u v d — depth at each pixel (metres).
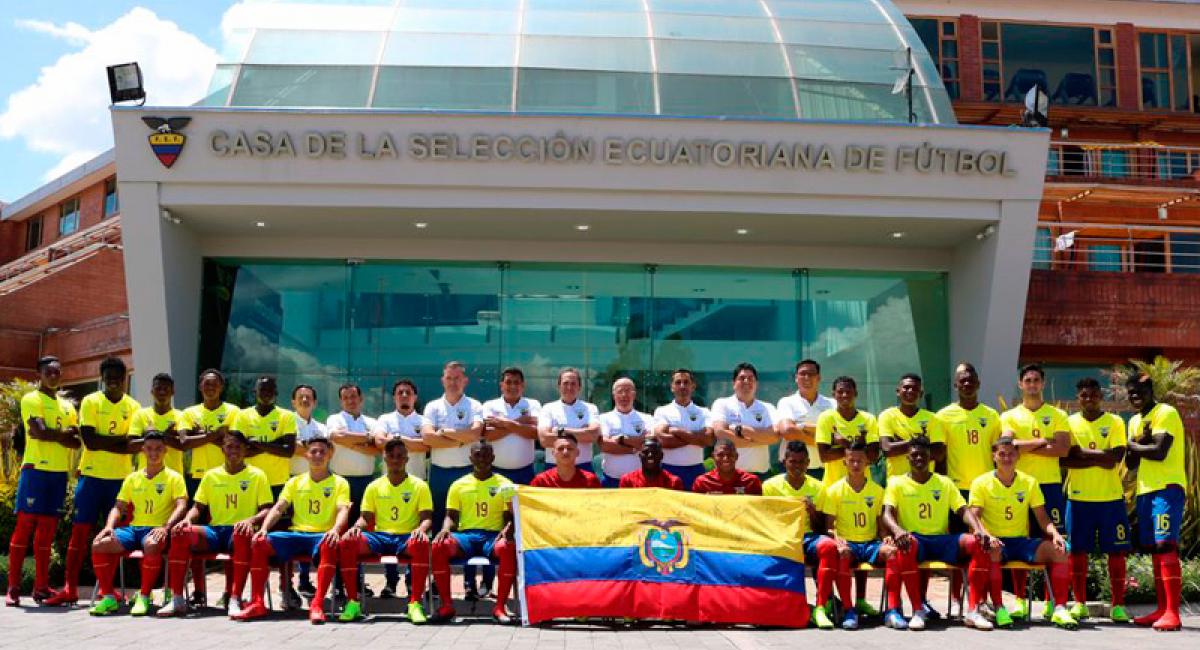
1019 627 9.73
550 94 16.48
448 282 17.72
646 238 17.66
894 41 18.05
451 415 12.02
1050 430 10.81
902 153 15.89
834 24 18.17
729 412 11.97
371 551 10.16
